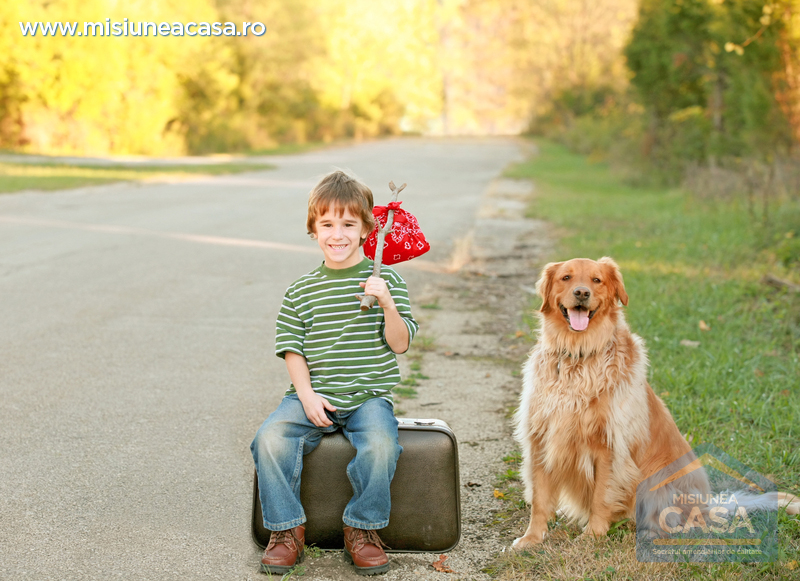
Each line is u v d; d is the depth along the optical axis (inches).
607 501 140.8
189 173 1024.9
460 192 874.8
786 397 208.5
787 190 528.7
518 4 2404.0
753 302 317.1
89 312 304.5
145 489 159.8
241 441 186.2
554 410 142.7
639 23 986.1
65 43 1277.1
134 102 1374.3
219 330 285.3
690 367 231.9
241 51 1813.5
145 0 1407.5
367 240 146.4
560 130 2148.1
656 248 448.8
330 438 136.3
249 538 141.9
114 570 129.1
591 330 141.9
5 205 625.0
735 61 609.3
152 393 217.8
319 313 136.8
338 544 137.9
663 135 969.5
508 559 134.5
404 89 3380.9
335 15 2472.9
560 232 552.1
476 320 313.3
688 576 126.9
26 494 155.5
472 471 172.6
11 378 226.5
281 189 839.7
